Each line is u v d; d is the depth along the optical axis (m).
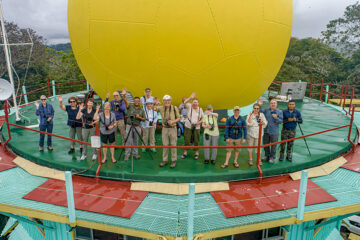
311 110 12.80
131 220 4.85
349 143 8.15
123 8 6.37
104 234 5.88
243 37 6.62
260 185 6.07
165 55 6.58
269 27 6.94
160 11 6.23
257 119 6.44
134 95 7.56
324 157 7.05
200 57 6.61
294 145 8.01
